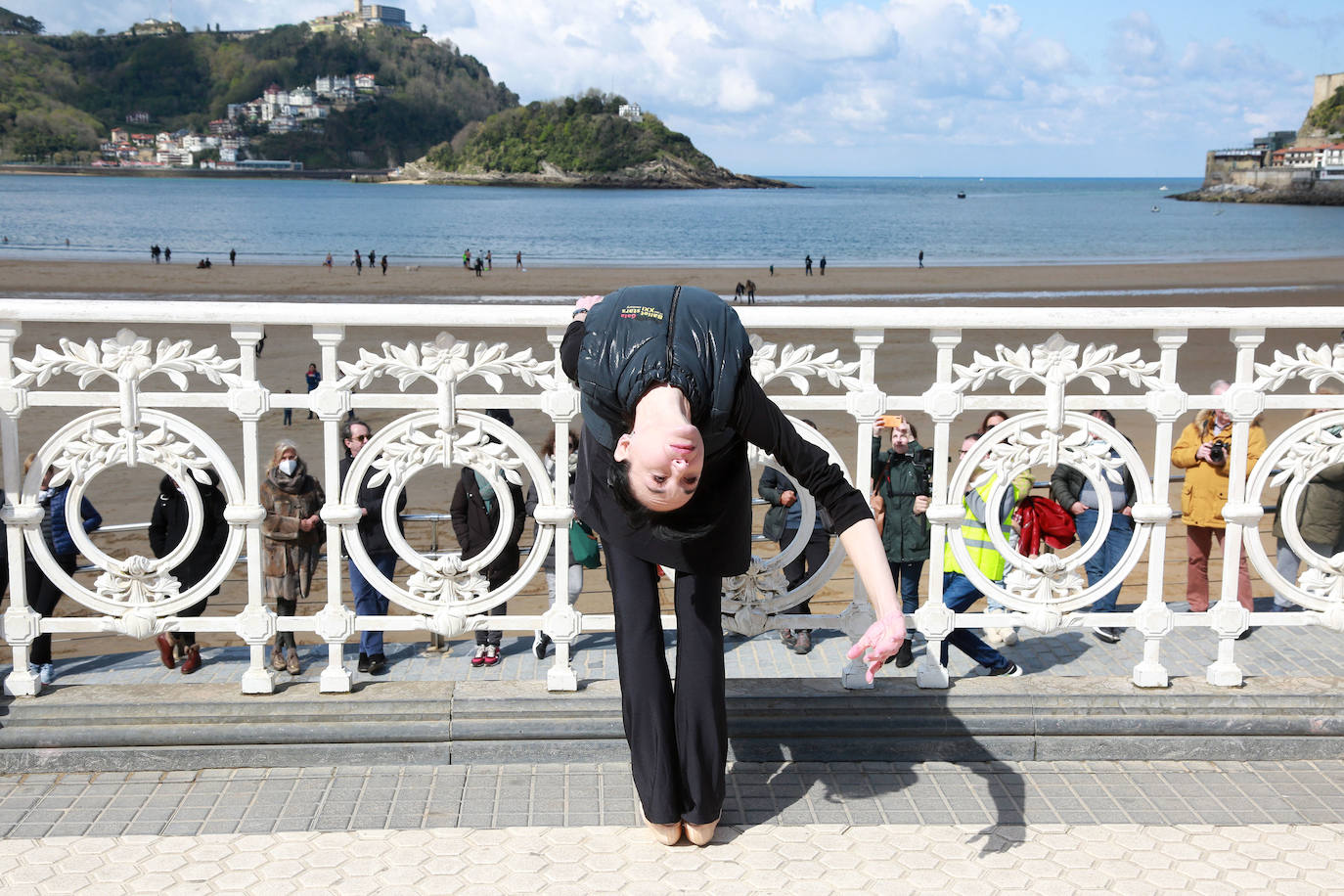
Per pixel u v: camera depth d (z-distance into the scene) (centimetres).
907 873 332
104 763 392
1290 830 357
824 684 417
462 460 395
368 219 13988
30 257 7262
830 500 332
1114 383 2291
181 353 384
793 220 15488
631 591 351
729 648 475
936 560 409
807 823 363
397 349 387
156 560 395
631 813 368
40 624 399
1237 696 408
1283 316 385
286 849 342
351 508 396
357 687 414
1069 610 414
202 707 396
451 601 406
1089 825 361
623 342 310
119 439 387
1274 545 1069
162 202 17650
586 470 352
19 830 352
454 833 353
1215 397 403
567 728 400
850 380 394
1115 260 8081
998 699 407
